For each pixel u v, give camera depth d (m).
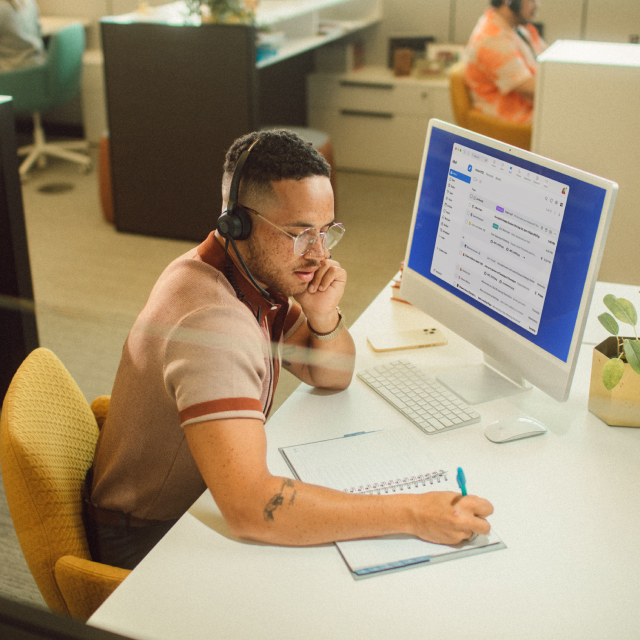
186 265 1.06
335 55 4.48
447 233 1.30
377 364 1.37
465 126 3.53
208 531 0.95
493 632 0.81
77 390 1.24
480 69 3.37
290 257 1.04
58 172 4.61
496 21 3.31
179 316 1.01
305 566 0.89
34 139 4.96
